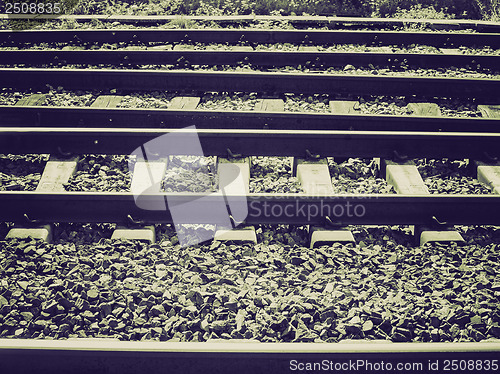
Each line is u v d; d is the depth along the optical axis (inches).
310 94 319.6
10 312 175.6
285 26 404.2
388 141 257.0
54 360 154.7
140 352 153.6
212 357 153.9
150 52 348.8
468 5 455.5
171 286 186.2
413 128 278.8
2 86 323.3
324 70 344.8
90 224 223.6
